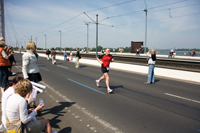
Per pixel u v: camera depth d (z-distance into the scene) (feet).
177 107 14.80
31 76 12.45
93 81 26.14
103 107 14.39
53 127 10.50
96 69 41.86
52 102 15.52
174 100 16.89
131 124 11.18
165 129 10.57
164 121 11.80
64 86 22.29
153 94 19.07
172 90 21.12
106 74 18.81
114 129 10.41
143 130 10.37
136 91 20.34
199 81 26.68
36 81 13.07
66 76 30.50
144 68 36.37
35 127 7.30
